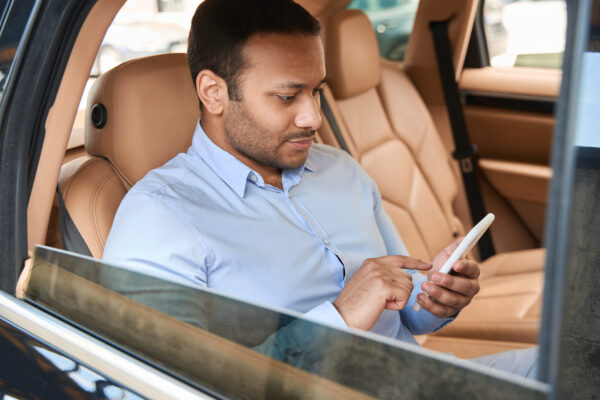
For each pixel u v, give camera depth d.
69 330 0.81
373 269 1.02
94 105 1.24
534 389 0.47
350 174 1.35
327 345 0.61
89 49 0.95
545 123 2.31
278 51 1.05
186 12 1.64
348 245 1.25
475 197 2.45
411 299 1.28
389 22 2.36
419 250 2.18
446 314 1.11
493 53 2.41
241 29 1.05
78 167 1.22
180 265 1.05
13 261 0.91
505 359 1.11
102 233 1.18
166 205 1.08
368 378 0.58
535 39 2.31
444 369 0.54
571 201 0.44
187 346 0.69
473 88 2.42
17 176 0.90
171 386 0.69
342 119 2.02
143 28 1.59
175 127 1.28
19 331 0.85
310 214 1.21
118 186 1.23
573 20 0.45
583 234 0.62
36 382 0.78
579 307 0.62
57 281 0.85
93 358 0.76
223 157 1.15
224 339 0.66
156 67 1.28
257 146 1.11
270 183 1.20
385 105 2.23
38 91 0.90
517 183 2.41
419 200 2.22
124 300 0.76
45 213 0.99
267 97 1.07
